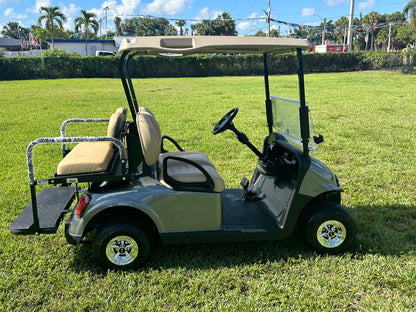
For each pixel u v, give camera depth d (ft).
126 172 8.51
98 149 9.24
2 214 11.70
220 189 8.71
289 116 9.73
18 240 10.10
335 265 8.71
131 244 8.48
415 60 78.28
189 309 7.35
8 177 14.97
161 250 9.47
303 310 7.30
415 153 17.71
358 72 79.46
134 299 7.61
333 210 8.95
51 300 7.69
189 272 8.56
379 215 11.33
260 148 19.06
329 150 18.57
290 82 58.54
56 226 8.58
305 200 8.84
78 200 8.82
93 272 8.62
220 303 7.49
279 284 8.03
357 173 15.17
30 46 184.65
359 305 7.41
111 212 8.84
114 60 81.51
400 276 8.18
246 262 8.92
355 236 9.18
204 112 29.99
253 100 37.55
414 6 91.66
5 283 8.14
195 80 67.51
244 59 80.74
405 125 24.03
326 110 30.45
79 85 59.00
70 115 29.25
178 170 9.05
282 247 9.55
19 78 77.15
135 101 10.14
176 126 24.30
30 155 8.06
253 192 10.91
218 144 19.69
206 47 7.92
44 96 42.73
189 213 8.60
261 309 7.27
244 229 8.87
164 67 79.41
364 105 33.04
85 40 132.36
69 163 8.30
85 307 7.42
